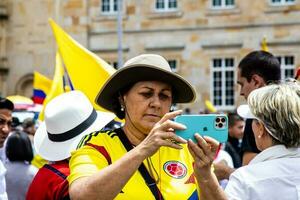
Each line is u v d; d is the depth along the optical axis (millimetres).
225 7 32094
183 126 3824
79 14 33656
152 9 32875
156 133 3783
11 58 34906
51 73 34406
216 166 6496
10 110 7891
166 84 4344
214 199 4008
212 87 32094
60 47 9281
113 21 33344
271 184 4238
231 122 10938
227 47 31891
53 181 4941
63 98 5762
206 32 32188
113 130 4469
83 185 3775
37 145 5711
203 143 3877
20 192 7758
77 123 5641
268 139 4406
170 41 32656
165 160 4359
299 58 30922
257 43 31484
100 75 8969
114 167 3730
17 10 34812
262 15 31406
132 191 4133
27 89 34938
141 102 4293
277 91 4352
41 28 34500
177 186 4254
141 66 4242
